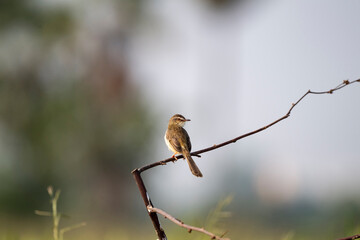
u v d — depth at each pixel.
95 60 31.88
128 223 23.62
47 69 31.61
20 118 30.02
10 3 30.42
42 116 30.11
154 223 4.11
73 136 30.19
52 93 31.08
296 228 11.95
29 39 31.45
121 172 30.88
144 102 31.36
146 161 30.89
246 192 23.53
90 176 30.66
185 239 6.10
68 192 29.70
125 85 31.72
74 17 31.83
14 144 29.70
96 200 30.03
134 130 30.34
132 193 31.19
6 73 30.66
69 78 31.62
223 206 6.04
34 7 31.16
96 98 31.12
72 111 30.62
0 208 27.44
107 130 30.47
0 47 30.81
